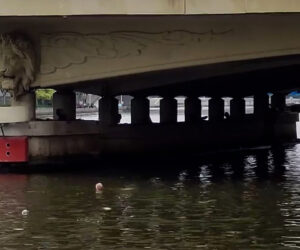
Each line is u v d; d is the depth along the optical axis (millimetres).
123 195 20109
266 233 14398
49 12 21938
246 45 23297
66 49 26188
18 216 16547
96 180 24078
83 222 15758
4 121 27125
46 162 27672
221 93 44688
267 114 48312
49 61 26516
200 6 20875
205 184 22938
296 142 51062
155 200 19047
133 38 24844
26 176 25344
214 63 24078
